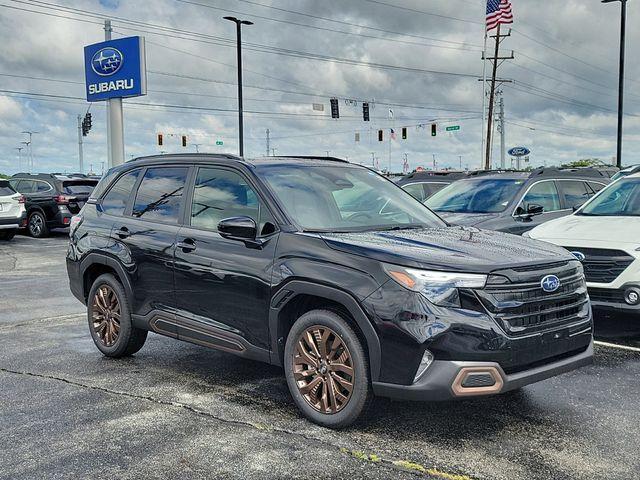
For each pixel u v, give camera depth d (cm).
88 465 377
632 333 700
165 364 592
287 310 455
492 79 4231
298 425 438
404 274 394
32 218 2031
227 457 387
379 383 400
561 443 407
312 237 449
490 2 3284
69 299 952
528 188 965
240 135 3647
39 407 475
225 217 512
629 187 803
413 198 579
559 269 429
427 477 360
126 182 625
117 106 2738
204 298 508
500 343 386
